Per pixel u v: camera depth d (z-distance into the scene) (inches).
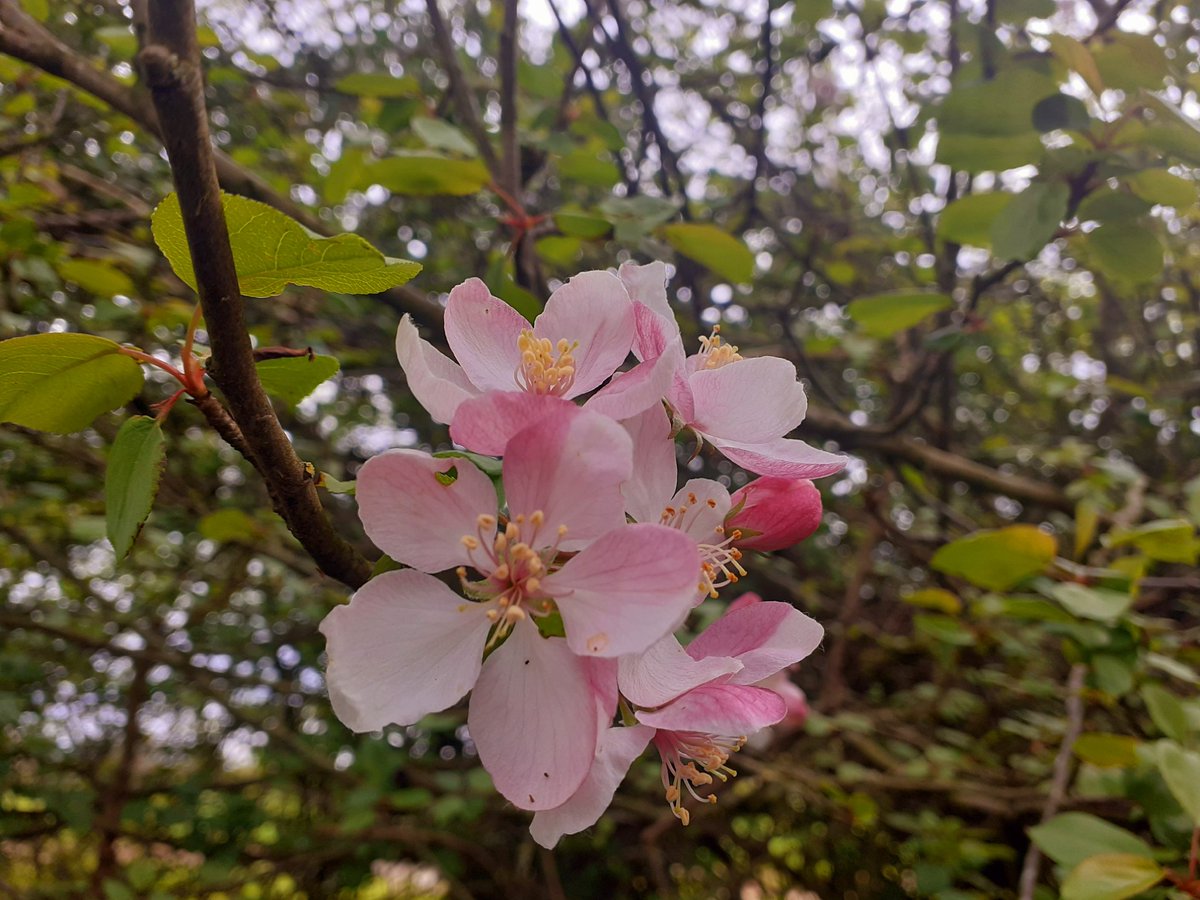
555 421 4.2
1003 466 20.2
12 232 10.3
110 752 20.1
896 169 17.5
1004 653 13.8
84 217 11.5
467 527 4.4
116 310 11.2
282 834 18.9
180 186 3.5
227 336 3.7
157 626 18.1
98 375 4.5
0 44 6.7
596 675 4.2
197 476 16.4
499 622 4.3
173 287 13.1
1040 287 21.7
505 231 11.3
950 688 16.0
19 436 12.8
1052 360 23.4
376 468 4.2
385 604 4.3
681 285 16.3
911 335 17.4
